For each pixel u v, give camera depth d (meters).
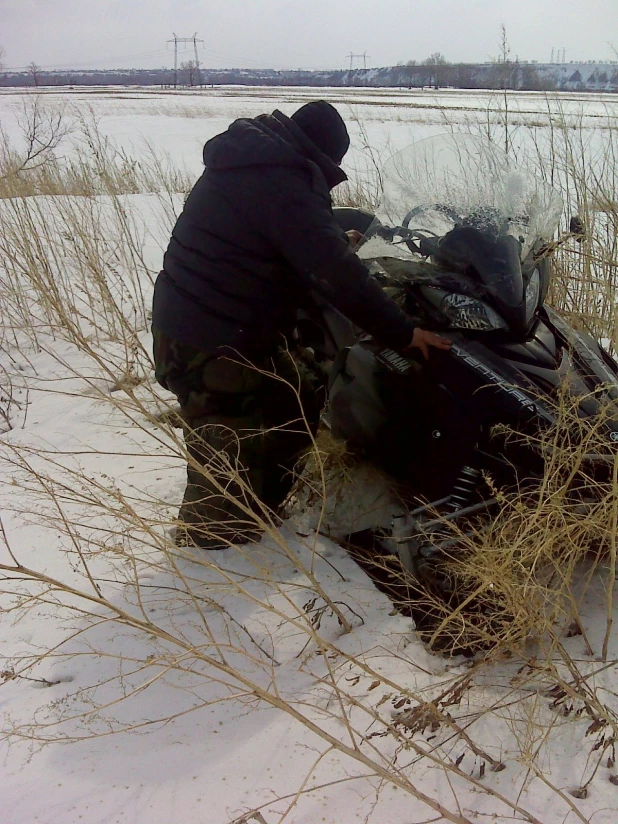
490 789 1.50
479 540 2.09
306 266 2.24
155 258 6.14
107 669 1.98
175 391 2.49
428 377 2.22
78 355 4.48
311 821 1.49
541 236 2.40
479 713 1.67
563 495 1.85
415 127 13.38
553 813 1.47
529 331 2.24
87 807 1.55
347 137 2.54
